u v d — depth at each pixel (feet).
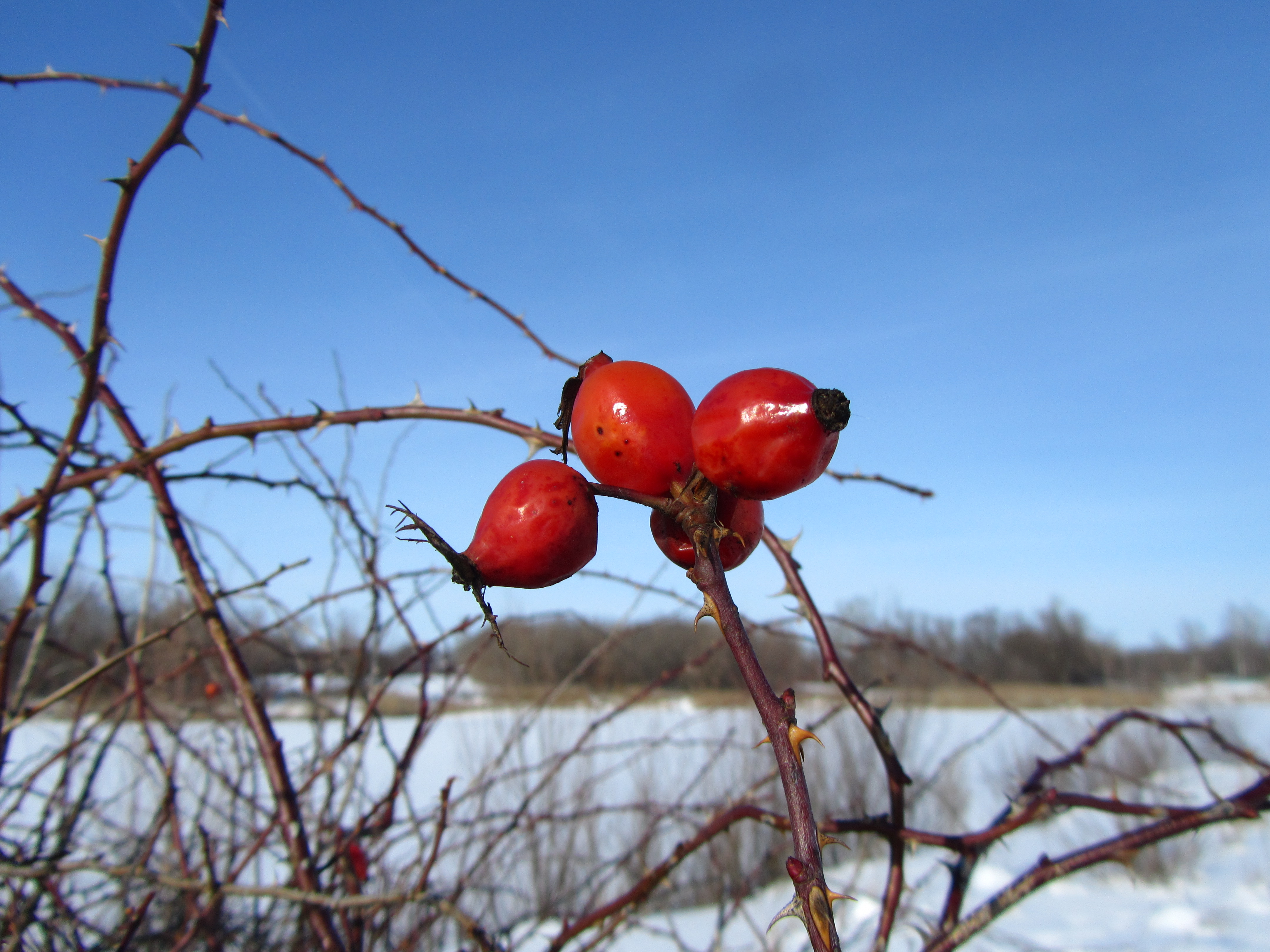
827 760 3.77
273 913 1.14
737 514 0.39
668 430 0.38
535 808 2.26
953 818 3.65
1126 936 2.86
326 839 0.99
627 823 2.47
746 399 0.36
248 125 0.83
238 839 1.29
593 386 0.40
